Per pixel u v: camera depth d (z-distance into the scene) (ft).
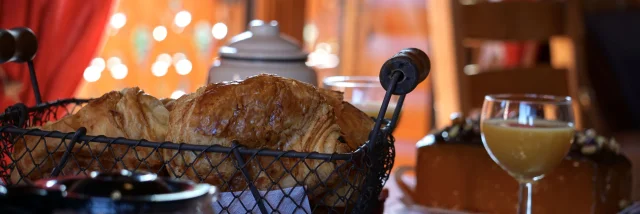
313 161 1.76
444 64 4.24
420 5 7.54
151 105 1.89
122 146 1.81
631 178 2.89
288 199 1.74
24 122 2.07
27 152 1.83
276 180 1.78
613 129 6.39
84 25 3.66
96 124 1.83
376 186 1.87
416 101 7.77
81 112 1.85
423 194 2.89
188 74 5.86
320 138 1.77
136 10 5.34
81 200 1.15
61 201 1.16
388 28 7.54
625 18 6.92
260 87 1.76
